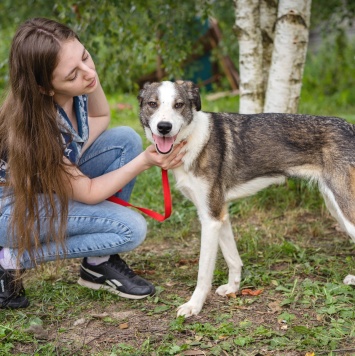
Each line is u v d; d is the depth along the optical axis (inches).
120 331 113.1
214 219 124.2
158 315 119.4
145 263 152.2
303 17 178.1
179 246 163.9
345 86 392.2
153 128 117.9
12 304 124.2
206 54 424.2
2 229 118.0
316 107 332.2
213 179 124.9
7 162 113.1
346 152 126.1
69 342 109.2
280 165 131.8
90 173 136.1
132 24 217.0
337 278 132.4
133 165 118.3
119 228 121.9
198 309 119.4
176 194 199.6
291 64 181.8
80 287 134.1
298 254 147.9
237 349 103.3
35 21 106.3
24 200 111.3
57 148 109.0
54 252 123.1
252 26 189.6
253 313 117.7
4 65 229.6
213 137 126.8
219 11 319.3
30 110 107.2
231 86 418.0
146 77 398.0
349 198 124.9
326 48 409.7
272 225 172.2
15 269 122.0
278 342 103.5
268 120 133.2
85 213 121.3
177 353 103.0
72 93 109.3
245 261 147.0
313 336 105.5
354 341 104.0
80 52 106.7
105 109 135.1
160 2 211.3
